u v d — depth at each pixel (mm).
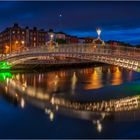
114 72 73062
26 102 30109
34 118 23375
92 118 23031
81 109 26312
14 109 26812
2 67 72500
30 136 18953
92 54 42406
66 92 36062
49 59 85750
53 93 35531
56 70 80312
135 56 35844
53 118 23266
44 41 129375
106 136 18609
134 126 20656
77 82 47938
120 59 38062
